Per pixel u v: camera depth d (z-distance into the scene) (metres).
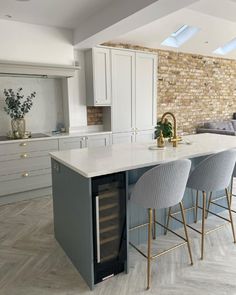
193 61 6.27
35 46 3.86
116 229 2.06
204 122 6.75
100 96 4.37
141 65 4.75
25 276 2.11
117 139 4.64
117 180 1.98
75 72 4.41
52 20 3.67
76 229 2.13
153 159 2.18
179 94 6.12
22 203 3.64
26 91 4.19
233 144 2.84
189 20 4.59
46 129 4.46
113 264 2.06
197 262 2.25
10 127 4.09
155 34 4.82
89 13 3.40
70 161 2.16
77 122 4.57
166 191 1.92
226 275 2.08
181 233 2.74
